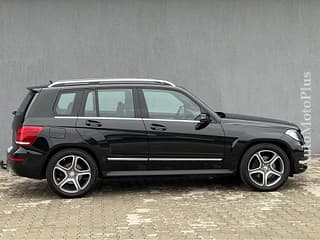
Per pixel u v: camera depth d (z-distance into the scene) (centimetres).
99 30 1089
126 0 1090
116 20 1091
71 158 757
